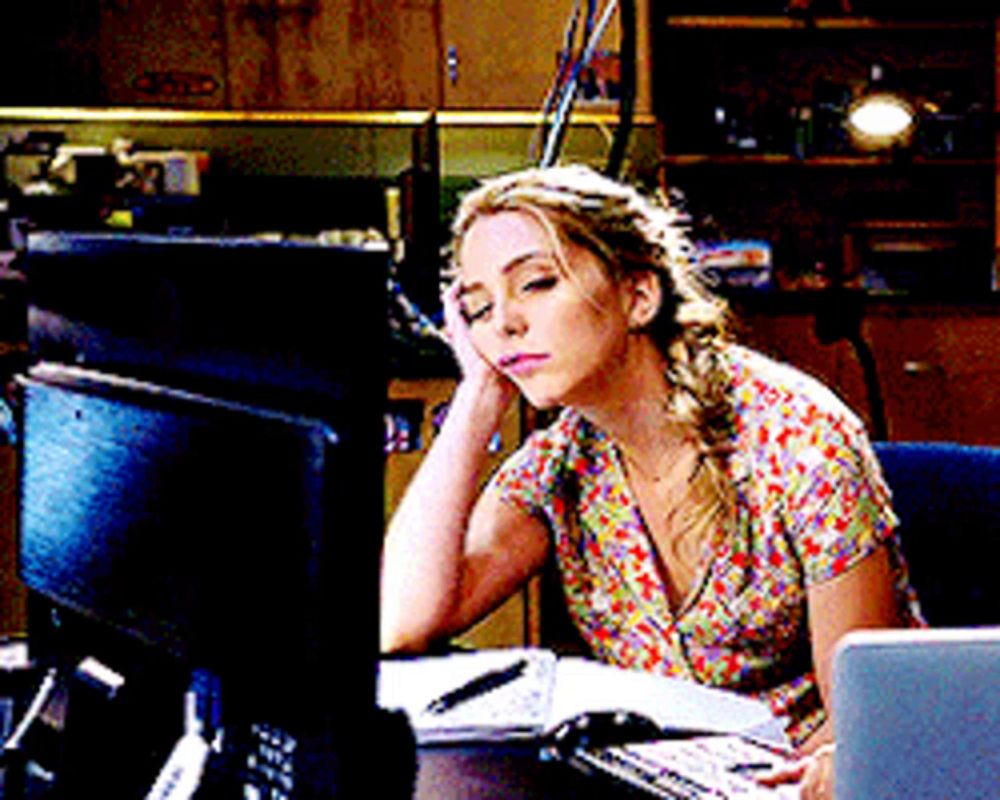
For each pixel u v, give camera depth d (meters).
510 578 1.98
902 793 0.86
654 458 1.81
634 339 1.75
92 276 1.38
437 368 4.22
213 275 1.19
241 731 1.24
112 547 1.31
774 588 1.78
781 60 6.92
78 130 6.29
